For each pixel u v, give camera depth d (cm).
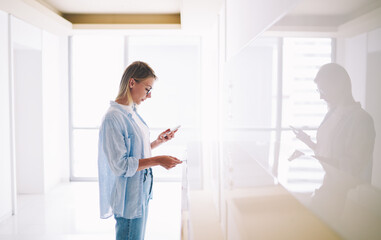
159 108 1409
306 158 78
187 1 303
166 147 930
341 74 60
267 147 130
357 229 50
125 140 136
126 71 145
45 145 425
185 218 75
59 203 377
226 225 67
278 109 114
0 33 309
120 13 443
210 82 488
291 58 99
